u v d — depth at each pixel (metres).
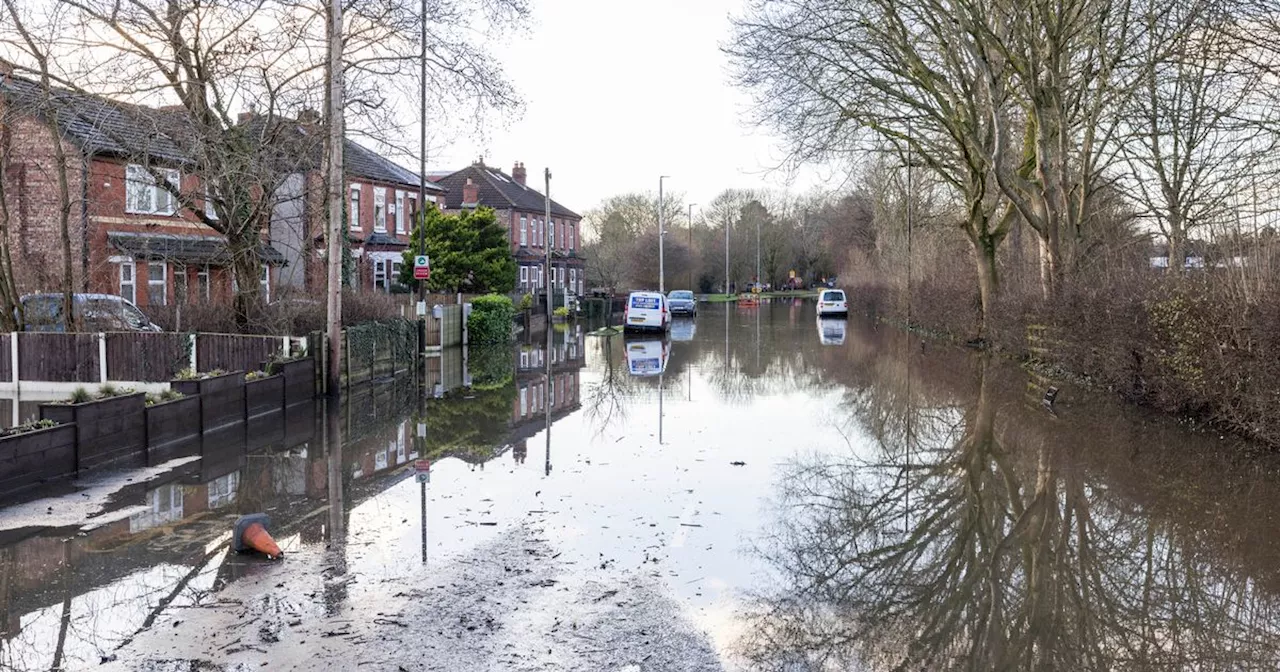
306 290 27.45
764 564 7.37
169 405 12.81
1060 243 22.75
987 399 17.53
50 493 9.79
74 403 11.24
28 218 26.33
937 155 30.05
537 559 7.43
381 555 7.55
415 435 13.66
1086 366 19.00
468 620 6.07
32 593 6.65
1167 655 5.66
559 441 13.19
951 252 39.25
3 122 16.66
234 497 9.65
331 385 17.70
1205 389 13.13
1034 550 7.87
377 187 43.75
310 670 5.29
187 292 24.70
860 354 28.27
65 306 18.52
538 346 32.78
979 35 21.44
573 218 74.25
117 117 17.95
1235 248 13.39
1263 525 8.63
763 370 23.70
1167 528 8.55
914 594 6.72
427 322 29.12
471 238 43.47
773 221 102.69
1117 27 21.03
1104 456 11.84
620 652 5.57
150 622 6.06
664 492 9.90
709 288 98.44
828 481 10.50
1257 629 6.09
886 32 24.62
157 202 28.52
